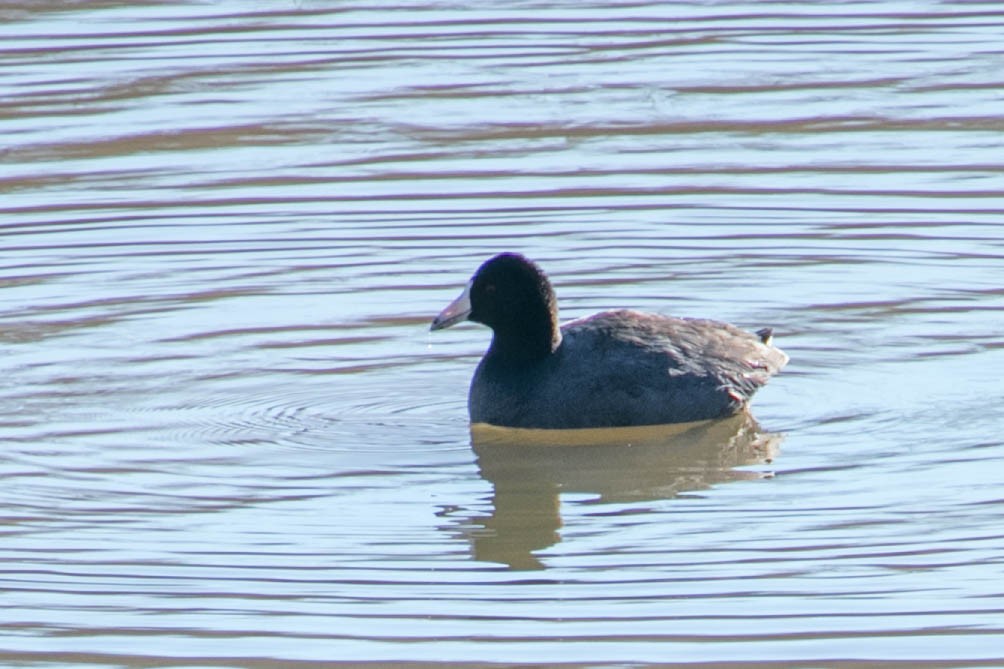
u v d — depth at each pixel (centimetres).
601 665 1019
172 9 2680
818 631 1055
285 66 2405
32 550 1192
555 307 1479
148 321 1672
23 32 2553
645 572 1149
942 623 1062
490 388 1464
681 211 1928
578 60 2427
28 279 1767
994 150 2081
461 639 1056
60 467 1351
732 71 2370
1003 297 1686
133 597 1121
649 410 1446
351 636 1063
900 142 2119
